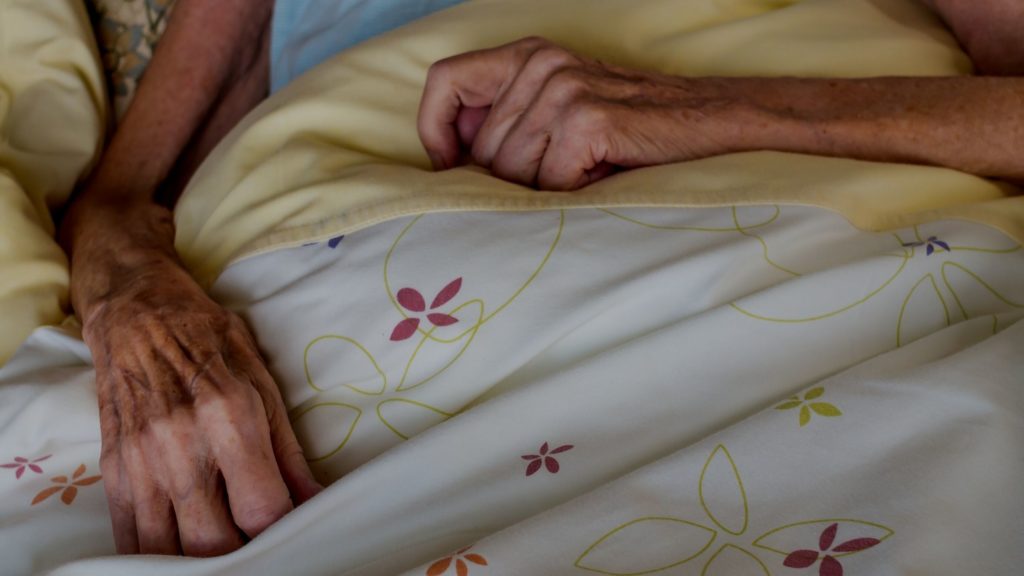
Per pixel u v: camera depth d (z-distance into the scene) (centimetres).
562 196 79
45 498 79
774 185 78
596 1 105
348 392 76
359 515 66
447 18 106
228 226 92
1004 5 95
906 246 75
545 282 74
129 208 109
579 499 62
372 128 98
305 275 82
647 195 78
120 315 82
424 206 80
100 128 121
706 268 72
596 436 68
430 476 67
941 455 60
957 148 84
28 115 115
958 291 74
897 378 65
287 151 94
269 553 65
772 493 60
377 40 105
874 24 102
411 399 74
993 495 58
